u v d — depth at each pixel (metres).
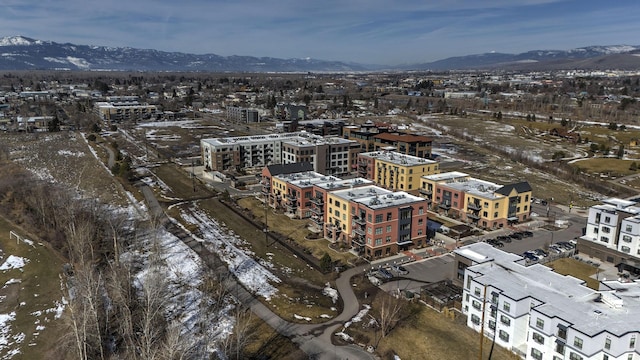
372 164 167.00
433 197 143.38
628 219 100.25
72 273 94.81
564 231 125.06
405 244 108.69
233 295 87.31
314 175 143.38
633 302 67.75
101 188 159.25
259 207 142.75
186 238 116.19
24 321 79.75
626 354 58.38
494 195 128.00
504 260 84.62
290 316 80.00
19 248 107.38
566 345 60.91
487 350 69.81
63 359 68.56
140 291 86.56
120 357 67.94
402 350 69.94
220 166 187.50
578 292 70.94
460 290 88.38
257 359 67.69
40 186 143.12
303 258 106.31
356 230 107.88
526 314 69.00
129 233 117.62
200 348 69.44
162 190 160.50
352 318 79.88
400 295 87.81
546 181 178.00
